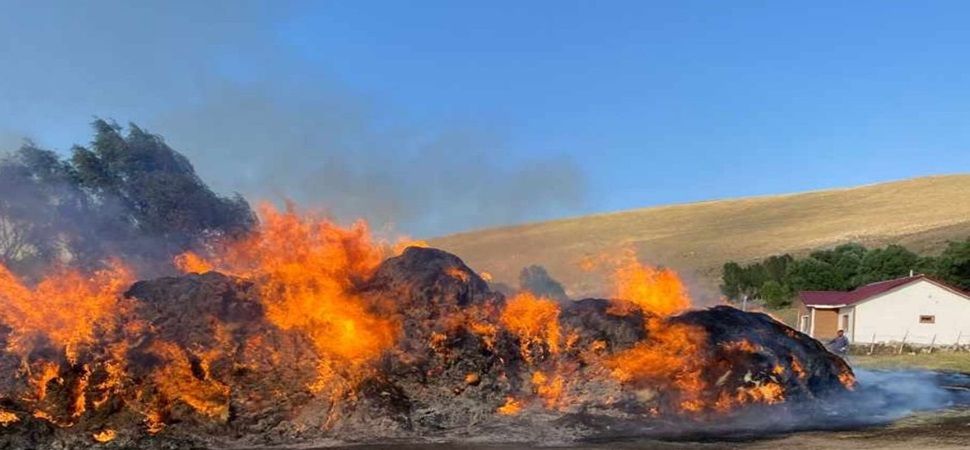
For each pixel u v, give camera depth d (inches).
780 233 2714.1
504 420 449.1
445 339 459.5
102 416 408.5
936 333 1368.1
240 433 422.6
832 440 427.5
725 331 515.8
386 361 452.8
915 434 444.1
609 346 481.7
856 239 2425.0
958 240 2134.6
